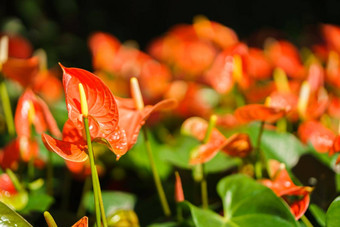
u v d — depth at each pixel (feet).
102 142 4.29
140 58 7.47
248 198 4.63
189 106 6.82
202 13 21.61
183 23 21.70
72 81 4.29
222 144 4.65
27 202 4.91
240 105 6.32
